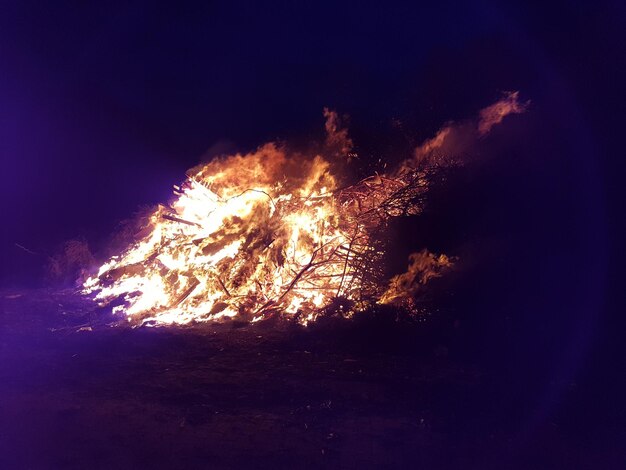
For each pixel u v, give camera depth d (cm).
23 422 527
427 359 729
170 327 930
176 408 563
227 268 1065
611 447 473
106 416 542
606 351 696
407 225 944
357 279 977
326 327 853
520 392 590
